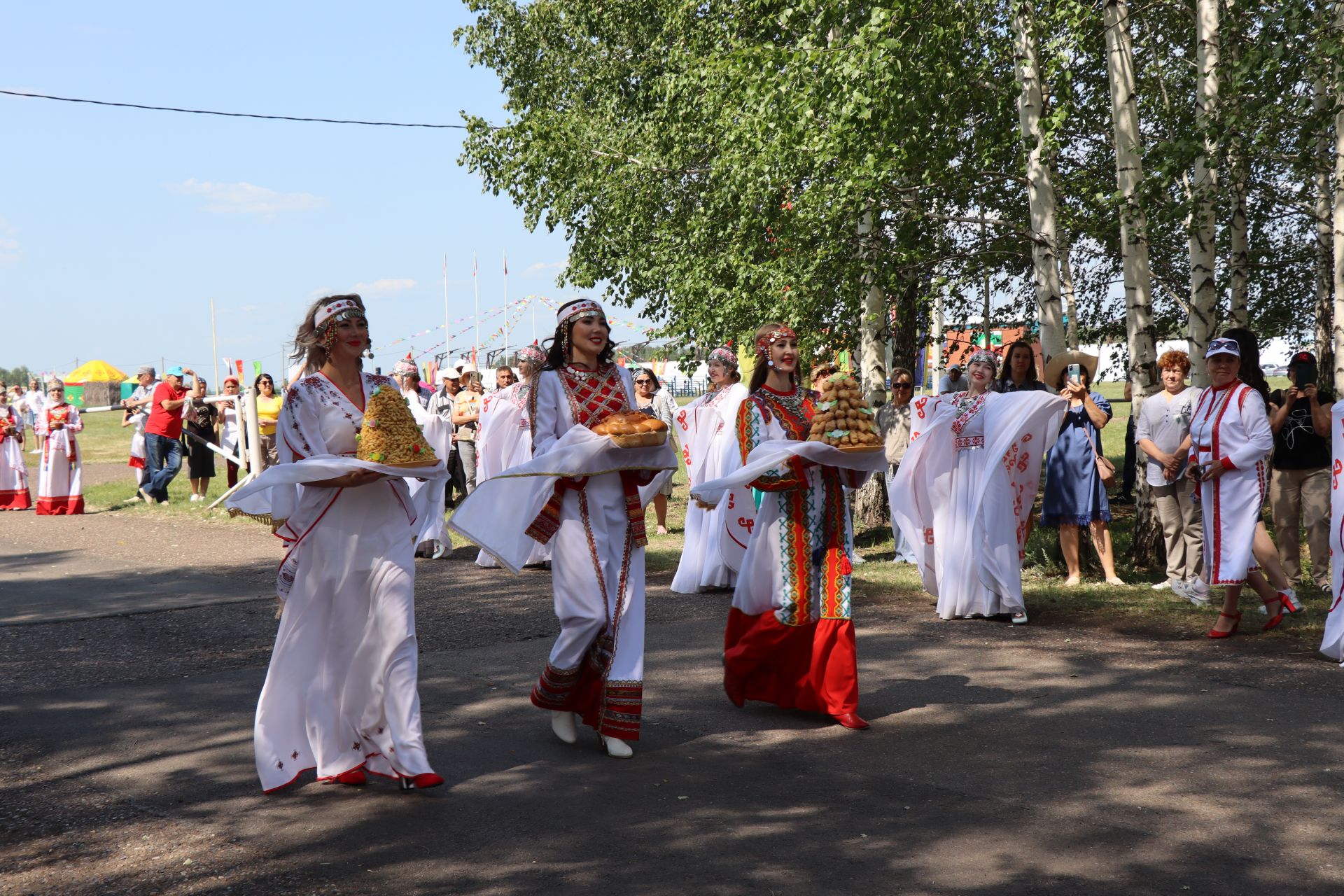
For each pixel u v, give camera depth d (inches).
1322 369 589.0
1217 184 374.6
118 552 461.1
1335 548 255.0
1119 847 151.7
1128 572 372.2
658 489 208.1
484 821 163.0
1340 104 363.3
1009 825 160.1
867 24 409.1
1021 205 524.1
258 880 142.9
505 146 735.7
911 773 183.5
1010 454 306.5
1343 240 402.0
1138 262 378.0
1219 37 388.5
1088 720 211.2
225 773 184.2
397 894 138.8
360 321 177.0
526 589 362.9
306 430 175.2
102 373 2354.8
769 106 449.7
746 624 224.2
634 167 658.8
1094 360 358.9
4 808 168.6
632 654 195.3
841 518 216.7
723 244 567.8
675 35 702.5
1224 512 278.2
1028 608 320.8
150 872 145.5
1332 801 167.6
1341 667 246.5
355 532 174.4
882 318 506.6
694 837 156.6
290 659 175.3
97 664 261.9
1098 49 471.8
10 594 361.4
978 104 454.6
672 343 621.9
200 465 666.8
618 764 189.6
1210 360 281.1
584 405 199.6
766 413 222.5
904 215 471.5
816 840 155.3
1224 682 236.1
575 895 138.5
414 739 172.9
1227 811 164.4
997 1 422.6
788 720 217.0
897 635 290.0
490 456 414.0
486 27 875.4
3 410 668.1
